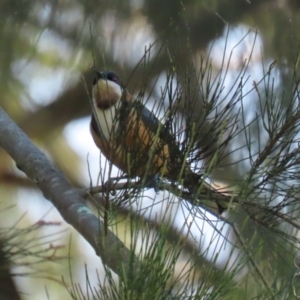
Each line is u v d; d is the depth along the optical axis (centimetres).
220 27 664
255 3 675
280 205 401
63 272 821
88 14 670
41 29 685
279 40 671
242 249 400
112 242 365
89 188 469
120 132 379
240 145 629
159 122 369
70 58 716
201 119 408
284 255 430
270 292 369
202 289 318
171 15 657
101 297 324
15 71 745
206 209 405
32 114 859
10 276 552
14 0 681
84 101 852
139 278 309
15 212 883
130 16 668
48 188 478
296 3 688
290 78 649
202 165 390
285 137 381
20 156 509
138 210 340
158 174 383
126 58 685
